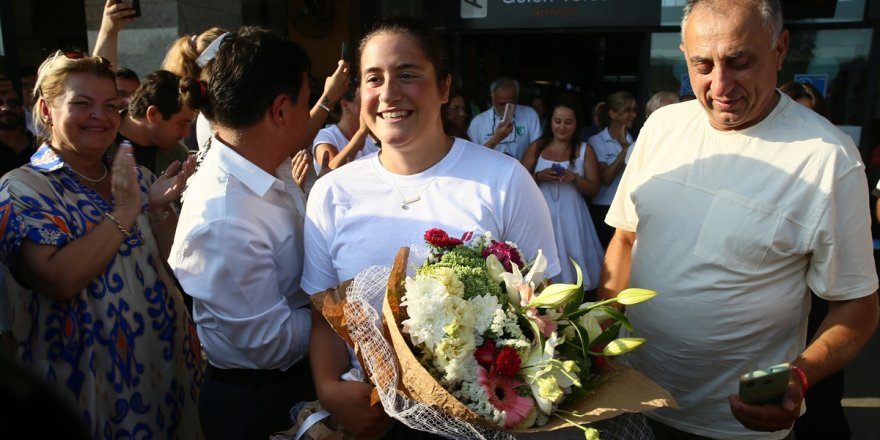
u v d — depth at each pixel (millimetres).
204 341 1891
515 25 6312
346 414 1556
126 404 1949
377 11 7359
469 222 1622
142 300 2061
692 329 1811
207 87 1896
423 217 1639
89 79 1965
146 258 2119
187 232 1762
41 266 1777
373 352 1401
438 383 1271
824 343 1654
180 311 2213
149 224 2197
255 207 1806
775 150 1700
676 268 1824
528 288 1387
